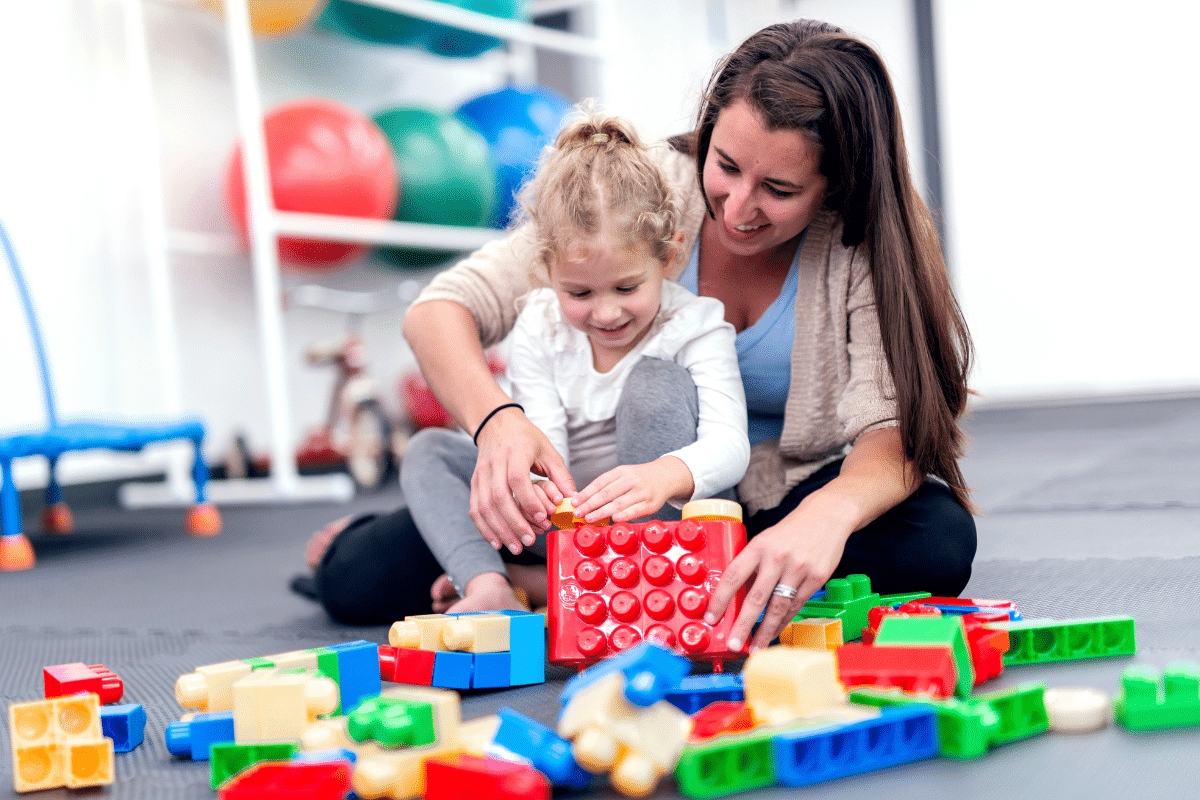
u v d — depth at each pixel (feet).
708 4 15.03
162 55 9.78
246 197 8.89
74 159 9.33
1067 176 13.78
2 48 8.91
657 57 14.76
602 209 2.84
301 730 1.98
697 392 3.05
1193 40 13.02
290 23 9.09
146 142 8.94
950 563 2.97
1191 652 2.53
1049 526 5.00
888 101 2.82
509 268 3.45
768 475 3.34
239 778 1.67
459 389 3.00
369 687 2.35
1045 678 2.37
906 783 1.77
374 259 10.83
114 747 2.22
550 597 2.48
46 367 6.91
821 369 3.15
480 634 2.49
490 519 2.67
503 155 10.19
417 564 3.44
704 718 1.86
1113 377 13.80
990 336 14.29
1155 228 13.43
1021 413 12.29
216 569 5.51
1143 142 13.38
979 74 14.14
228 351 10.23
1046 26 13.71
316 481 8.70
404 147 9.48
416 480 3.18
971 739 1.86
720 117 2.73
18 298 8.81
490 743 1.82
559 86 13.64
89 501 9.35
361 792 1.71
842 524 2.45
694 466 2.71
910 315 2.80
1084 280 13.82
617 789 1.79
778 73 2.65
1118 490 6.02
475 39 10.49
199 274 10.03
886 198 2.83
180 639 3.64
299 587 4.23
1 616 4.44
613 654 2.38
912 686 2.00
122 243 9.64
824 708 1.90
